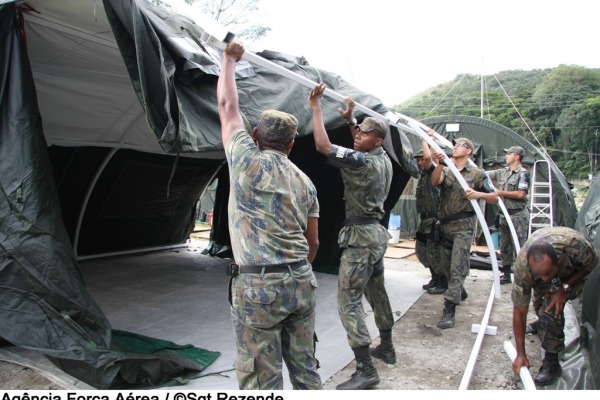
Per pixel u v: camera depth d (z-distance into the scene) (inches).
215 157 282.0
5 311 112.3
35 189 115.3
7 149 115.8
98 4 118.8
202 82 123.8
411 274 263.3
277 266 78.0
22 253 113.1
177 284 221.9
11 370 121.2
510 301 209.2
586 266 117.0
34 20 130.6
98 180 252.1
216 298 198.4
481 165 361.4
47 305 113.6
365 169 116.3
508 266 244.5
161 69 105.3
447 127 362.9
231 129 83.4
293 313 81.4
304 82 111.0
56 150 225.5
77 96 189.2
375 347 149.3
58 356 108.7
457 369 134.3
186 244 331.6
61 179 235.1
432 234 191.9
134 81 106.0
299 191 83.4
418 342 156.0
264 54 163.3
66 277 115.3
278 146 83.9
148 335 151.4
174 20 126.2
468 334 164.9
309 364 83.4
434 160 194.2
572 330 164.7
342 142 216.4
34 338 111.0
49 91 183.0
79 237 263.4
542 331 123.4
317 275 247.6
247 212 78.8
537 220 336.2
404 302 203.2
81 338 113.3
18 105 117.4
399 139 190.4
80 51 152.6
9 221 114.0
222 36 84.9
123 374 110.6
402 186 235.3
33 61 160.2
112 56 156.4
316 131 113.3
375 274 129.3
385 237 122.8
